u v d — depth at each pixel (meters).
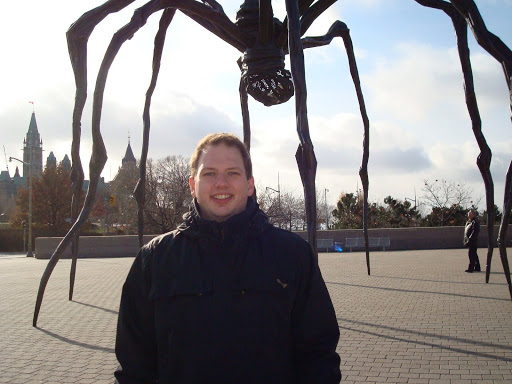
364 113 10.27
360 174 10.77
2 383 5.00
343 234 26.05
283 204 44.97
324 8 7.48
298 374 2.42
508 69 5.91
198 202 2.48
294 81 5.34
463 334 6.52
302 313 2.41
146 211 41.88
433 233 25.52
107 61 6.68
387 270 14.82
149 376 2.47
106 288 12.06
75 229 7.13
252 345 2.25
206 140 2.55
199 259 2.35
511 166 6.76
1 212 99.31
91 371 5.35
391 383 4.75
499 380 4.77
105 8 6.73
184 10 7.48
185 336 2.27
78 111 7.02
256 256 2.35
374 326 7.14
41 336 6.96
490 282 11.55
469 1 5.98
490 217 8.21
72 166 7.33
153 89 8.33
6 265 22.17
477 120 6.98
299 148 5.15
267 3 7.14
